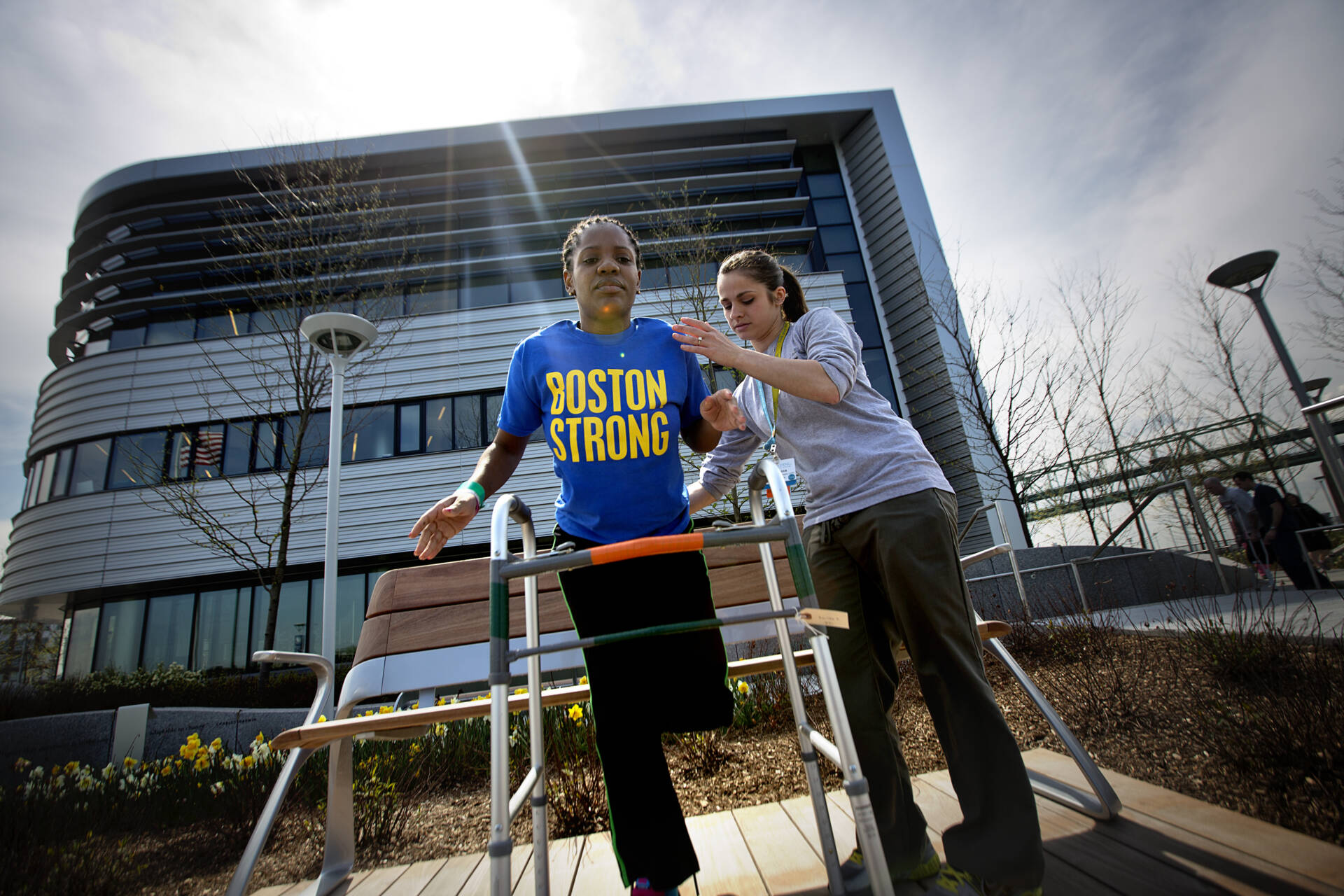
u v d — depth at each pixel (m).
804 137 15.70
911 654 1.44
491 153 14.35
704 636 1.39
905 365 13.52
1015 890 1.21
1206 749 1.93
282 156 9.20
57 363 15.10
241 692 8.44
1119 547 7.32
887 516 1.45
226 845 2.46
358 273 9.02
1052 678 3.12
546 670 2.62
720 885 1.53
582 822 2.20
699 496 1.88
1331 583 5.30
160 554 10.97
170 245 13.38
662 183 14.37
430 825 2.43
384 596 2.71
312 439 11.43
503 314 12.45
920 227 13.70
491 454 1.54
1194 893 1.19
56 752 4.54
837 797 2.11
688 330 1.40
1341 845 1.30
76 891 2.01
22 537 11.80
